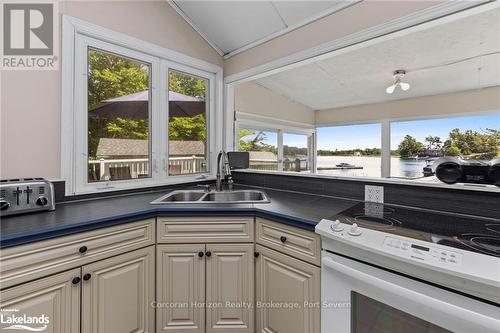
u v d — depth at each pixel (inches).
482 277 25.7
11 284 35.9
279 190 80.5
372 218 44.7
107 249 46.3
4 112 51.6
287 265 48.1
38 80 55.7
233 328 54.4
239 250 53.9
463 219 43.9
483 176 45.9
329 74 125.6
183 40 82.9
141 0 72.4
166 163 80.6
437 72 118.0
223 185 90.6
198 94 91.3
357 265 37.1
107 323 46.2
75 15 60.2
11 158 52.4
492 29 78.9
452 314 27.7
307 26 69.4
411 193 53.8
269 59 80.0
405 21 52.2
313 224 43.4
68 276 41.5
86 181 64.0
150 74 76.7
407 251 31.9
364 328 37.1
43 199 49.5
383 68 116.2
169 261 53.4
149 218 52.4
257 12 72.2
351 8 60.3
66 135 59.7
